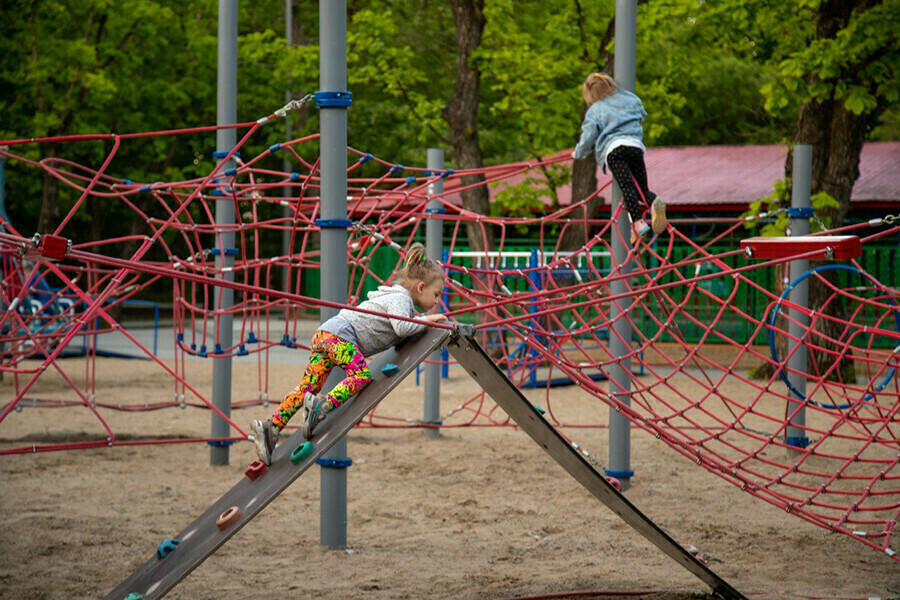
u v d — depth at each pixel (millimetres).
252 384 15820
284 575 5984
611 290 8539
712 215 25375
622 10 8344
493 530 7203
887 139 33719
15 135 23969
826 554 6617
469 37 19281
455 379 17188
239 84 28781
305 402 4777
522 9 22562
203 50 26406
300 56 22422
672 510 7910
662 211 7109
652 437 11430
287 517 7586
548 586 5742
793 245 5477
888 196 22828
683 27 19281
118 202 28531
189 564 4301
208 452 10391
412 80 20359
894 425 11938
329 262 6504
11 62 23406
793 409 10297
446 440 11188
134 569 6086
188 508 7793
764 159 27141
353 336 5102
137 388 15094
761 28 16625
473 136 19422
